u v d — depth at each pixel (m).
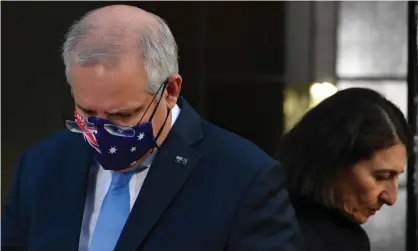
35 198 4.55
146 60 3.80
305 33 8.95
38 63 8.99
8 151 9.05
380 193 4.62
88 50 3.73
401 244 8.68
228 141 4.34
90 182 4.47
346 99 4.75
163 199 4.14
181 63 9.03
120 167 4.13
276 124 9.05
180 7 8.95
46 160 4.66
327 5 8.93
